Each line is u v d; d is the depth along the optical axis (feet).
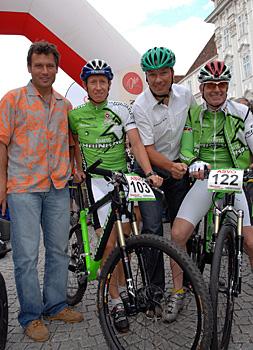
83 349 7.48
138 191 7.27
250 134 8.03
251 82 88.69
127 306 6.92
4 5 17.58
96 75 8.27
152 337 6.97
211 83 7.66
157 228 8.65
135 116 8.57
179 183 9.00
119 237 7.02
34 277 8.06
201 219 8.32
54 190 8.32
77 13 18.12
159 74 8.02
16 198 7.90
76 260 9.49
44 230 8.60
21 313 8.23
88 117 8.57
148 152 8.47
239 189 6.98
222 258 6.57
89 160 8.75
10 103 7.75
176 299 7.02
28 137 7.93
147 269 6.96
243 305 8.86
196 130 8.34
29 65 7.91
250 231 7.84
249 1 85.81
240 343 7.20
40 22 18.25
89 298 10.20
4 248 12.19
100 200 8.22
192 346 6.02
